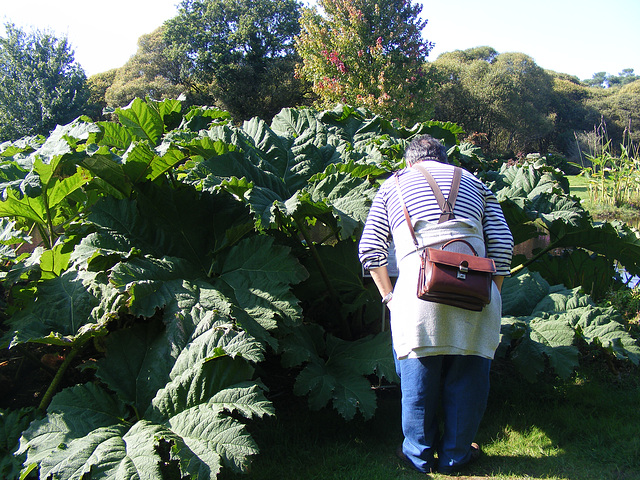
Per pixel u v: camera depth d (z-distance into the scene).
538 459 2.65
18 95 38.25
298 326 3.01
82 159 3.07
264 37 43.78
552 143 52.09
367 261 2.50
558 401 3.25
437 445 2.62
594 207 11.48
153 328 2.74
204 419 2.28
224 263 3.16
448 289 2.19
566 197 4.41
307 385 2.83
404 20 20.17
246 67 40.56
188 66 43.91
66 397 2.44
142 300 2.65
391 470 2.54
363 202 3.10
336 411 3.09
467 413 2.43
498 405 3.21
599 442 2.78
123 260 2.93
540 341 3.22
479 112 45.09
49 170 3.06
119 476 2.02
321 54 18.50
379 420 3.01
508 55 47.59
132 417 2.54
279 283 2.96
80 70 40.16
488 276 2.24
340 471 2.53
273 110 41.69
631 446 2.70
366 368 2.99
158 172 3.29
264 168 3.68
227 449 2.15
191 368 2.46
